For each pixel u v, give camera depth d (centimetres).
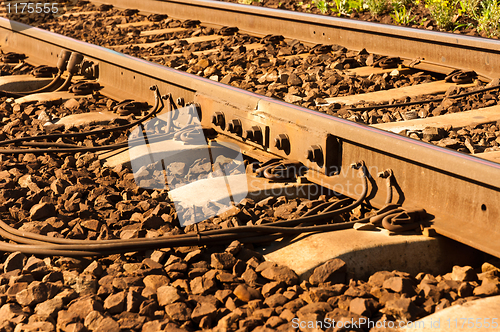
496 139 348
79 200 293
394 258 228
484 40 486
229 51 665
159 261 225
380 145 267
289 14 705
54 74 620
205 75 579
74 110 480
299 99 456
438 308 186
